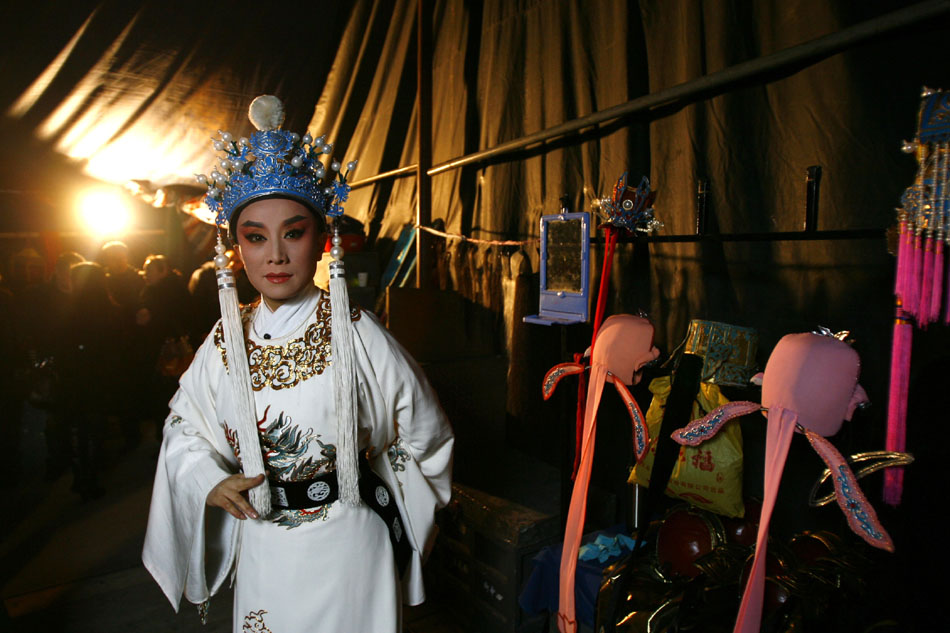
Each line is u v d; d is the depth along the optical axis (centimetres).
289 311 133
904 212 116
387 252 432
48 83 423
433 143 378
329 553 131
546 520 206
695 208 207
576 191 263
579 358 178
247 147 125
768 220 188
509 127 306
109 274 439
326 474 133
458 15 347
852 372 118
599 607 153
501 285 312
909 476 115
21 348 388
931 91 113
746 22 192
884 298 159
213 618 240
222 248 132
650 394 224
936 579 110
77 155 516
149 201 587
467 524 222
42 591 259
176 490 136
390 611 139
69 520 331
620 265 238
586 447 161
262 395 129
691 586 139
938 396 113
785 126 182
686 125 210
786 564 138
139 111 469
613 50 243
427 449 151
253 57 450
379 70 438
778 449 121
